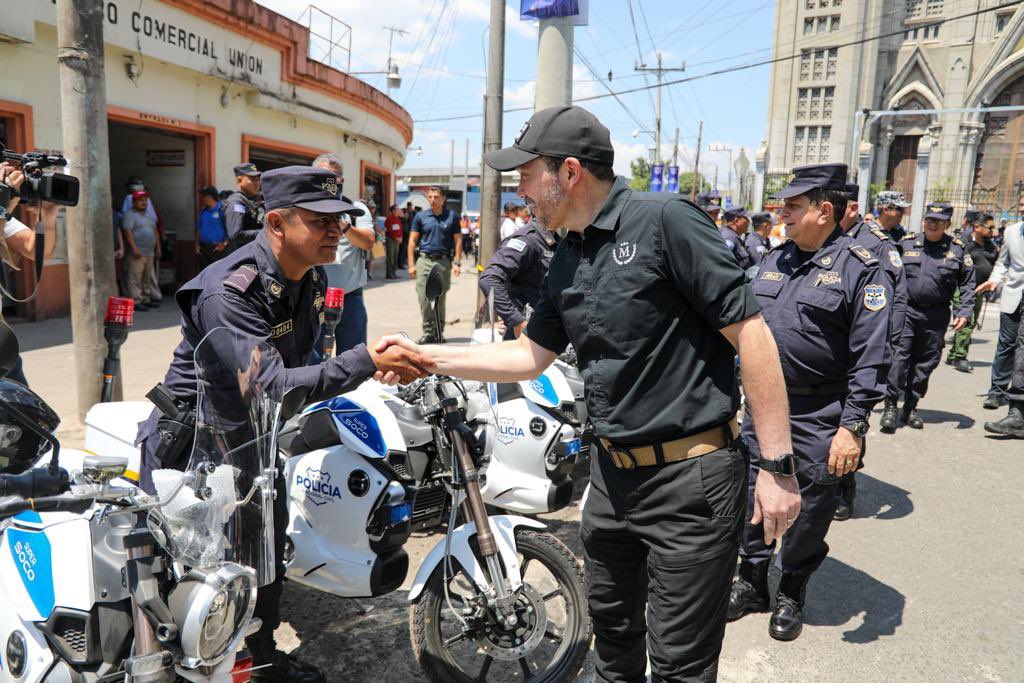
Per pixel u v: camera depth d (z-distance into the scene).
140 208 11.09
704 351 1.97
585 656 2.71
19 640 2.04
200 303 2.34
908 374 6.79
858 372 3.05
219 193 11.22
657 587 2.03
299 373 2.11
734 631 3.38
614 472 2.11
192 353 2.42
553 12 6.08
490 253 8.98
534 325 2.35
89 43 4.89
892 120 48.03
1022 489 5.23
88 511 2.09
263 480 1.94
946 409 7.57
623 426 2.02
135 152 12.98
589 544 2.24
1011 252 7.25
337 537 2.92
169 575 1.83
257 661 2.58
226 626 1.79
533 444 4.01
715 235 1.91
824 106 49.28
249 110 13.34
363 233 5.64
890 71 48.22
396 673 2.95
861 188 35.31
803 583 3.33
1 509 1.55
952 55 46.06
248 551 1.90
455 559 2.67
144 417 2.90
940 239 6.58
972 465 5.75
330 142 16.77
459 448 2.58
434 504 3.31
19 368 3.36
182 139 12.52
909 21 47.09
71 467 2.53
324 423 2.95
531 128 2.04
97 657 1.93
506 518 2.78
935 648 3.24
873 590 3.76
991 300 17.22
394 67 24.50
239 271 2.35
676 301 1.96
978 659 3.16
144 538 1.80
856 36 47.59
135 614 1.81
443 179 65.88
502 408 4.04
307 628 3.26
